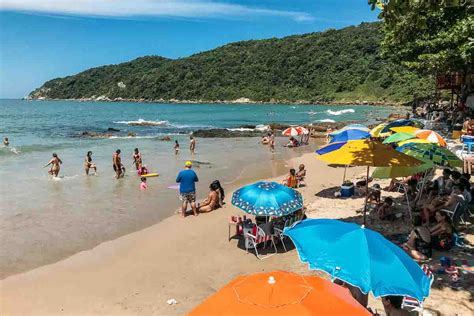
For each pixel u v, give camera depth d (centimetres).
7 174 2039
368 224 1174
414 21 927
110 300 806
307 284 420
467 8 994
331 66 13975
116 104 16088
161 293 832
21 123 5825
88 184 1820
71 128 4978
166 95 17488
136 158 2128
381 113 7788
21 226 1242
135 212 1390
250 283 421
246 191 1027
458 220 1082
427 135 1302
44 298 814
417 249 925
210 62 17675
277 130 4559
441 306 720
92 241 1119
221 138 3884
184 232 1184
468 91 3341
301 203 1020
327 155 960
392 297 583
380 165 880
